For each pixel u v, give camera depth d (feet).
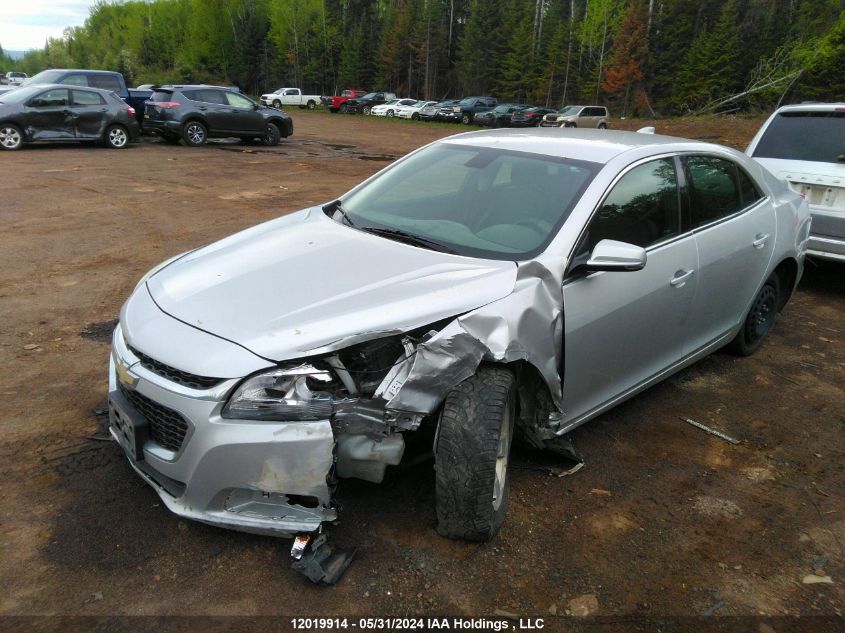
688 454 11.62
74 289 19.06
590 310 10.03
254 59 300.20
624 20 189.78
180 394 7.80
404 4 277.64
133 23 395.14
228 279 9.34
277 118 66.64
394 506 9.43
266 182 41.60
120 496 9.48
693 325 12.87
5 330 15.64
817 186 19.83
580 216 10.22
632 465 11.14
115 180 39.55
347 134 95.25
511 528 9.24
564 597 8.07
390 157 62.39
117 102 56.29
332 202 12.98
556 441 10.67
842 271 24.35
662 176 11.94
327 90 292.20
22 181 37.42
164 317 8.69
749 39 196.95
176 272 10.00
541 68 224.33
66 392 12.62
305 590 7.91
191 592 7.79
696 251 12.26
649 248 11.28
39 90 52.60
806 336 17.78
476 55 240.94
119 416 8.73
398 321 8.16
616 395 11.40
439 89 278.87
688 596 8.23
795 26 189.16
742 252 13.65
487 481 8.22
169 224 28.27
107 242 24.76
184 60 306.35
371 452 8.06
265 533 7.96
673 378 14.78
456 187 11.78
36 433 11.06
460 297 8.69
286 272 9.40
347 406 7.82
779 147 21.20
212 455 7.67
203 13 300.20
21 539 8.50
